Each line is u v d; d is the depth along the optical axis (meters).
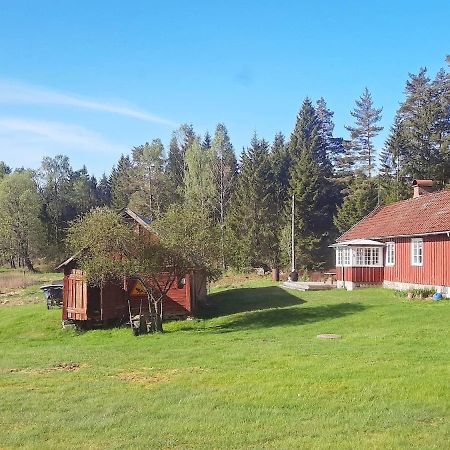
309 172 63.53
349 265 33.53
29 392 11.34
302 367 12.27
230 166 74.44
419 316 19.75
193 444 7.60
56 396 10.86
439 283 26.25
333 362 12.64
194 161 68.44
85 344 19.75
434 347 14.16
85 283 23.62
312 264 60.00
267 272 59.75
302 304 25.88
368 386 10.22
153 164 73.31
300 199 61.47
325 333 18.00
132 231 21.09
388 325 18.50
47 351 17.59
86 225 21.03
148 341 18.95
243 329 20.39
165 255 20.86
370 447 7.12
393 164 65.19
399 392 9.71
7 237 72.31
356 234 37.75
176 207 21.89
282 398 9.71
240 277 54.41
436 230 25.73
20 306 33.19
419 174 60.69
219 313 25.89
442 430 7.66
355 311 22.08
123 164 102.38
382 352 13.63
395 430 7.76
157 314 21.77
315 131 82.31
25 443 7.97
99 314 24.52
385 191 62.16
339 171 75.62
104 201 102.31
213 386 10.96
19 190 74.06
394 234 30.66
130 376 12.59
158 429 8.30
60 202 91.50
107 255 20.83
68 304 24.41
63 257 79.19
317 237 61.94
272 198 67.25
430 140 61.12
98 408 9.72
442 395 9.42
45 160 91.94
